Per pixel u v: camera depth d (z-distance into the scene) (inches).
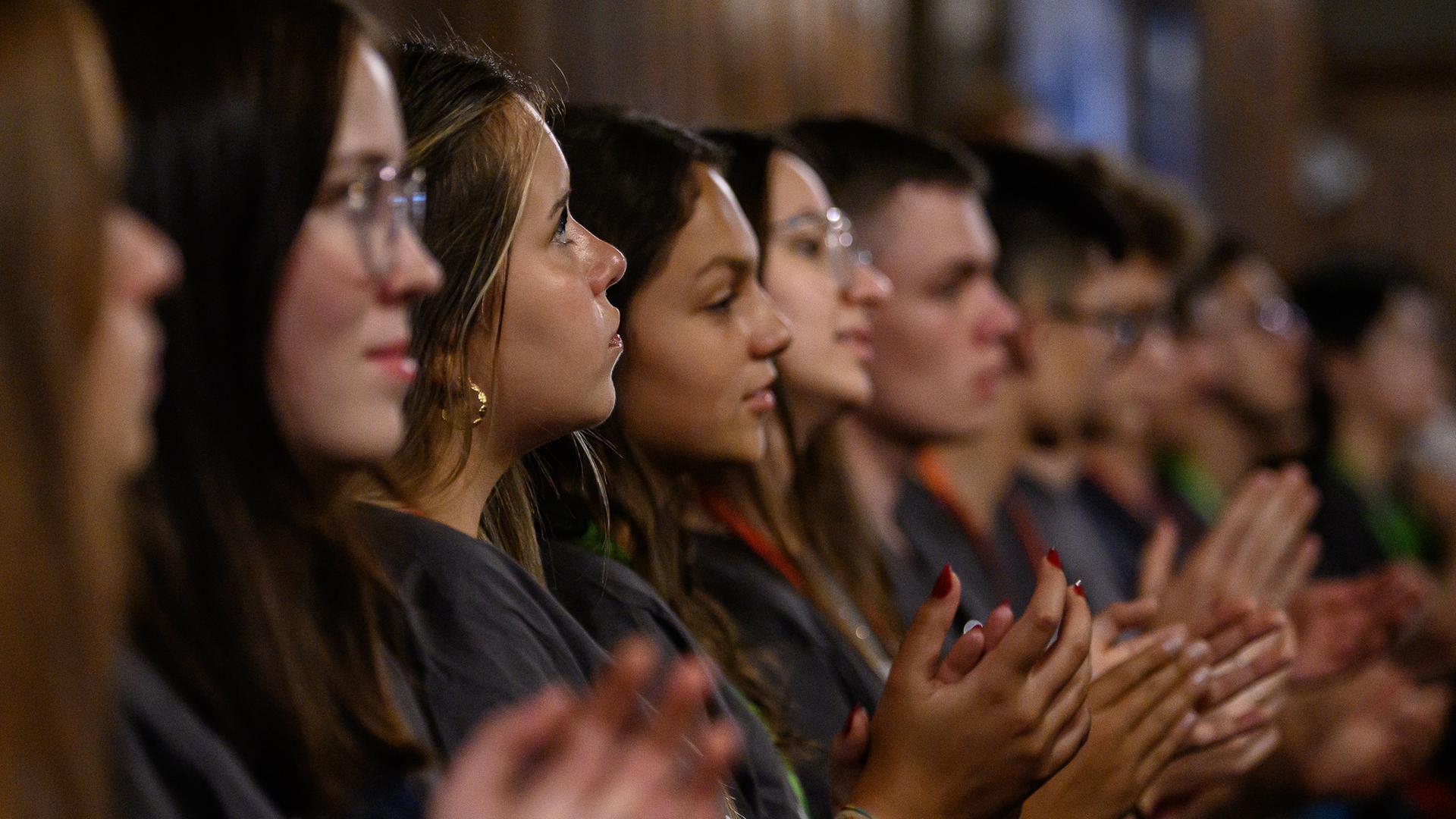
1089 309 173.5
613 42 238.2
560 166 82.6
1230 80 513.7
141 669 54.9
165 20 56.1
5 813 45.7
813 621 111.1
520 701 70.8
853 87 323.0
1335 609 155.3
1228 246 247.1
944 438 146.5
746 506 115.3
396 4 189.2
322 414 57.1
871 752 87.2
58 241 46.7
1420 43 626.8
